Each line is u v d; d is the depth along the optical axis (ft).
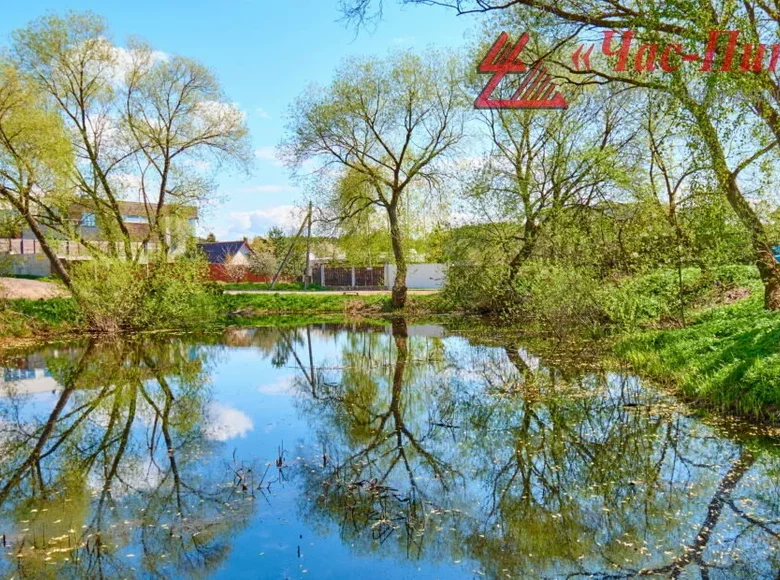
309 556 14.75
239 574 13.87
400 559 14.61
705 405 27.96
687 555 14.40
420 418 28.53
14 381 38.93
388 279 133.08
